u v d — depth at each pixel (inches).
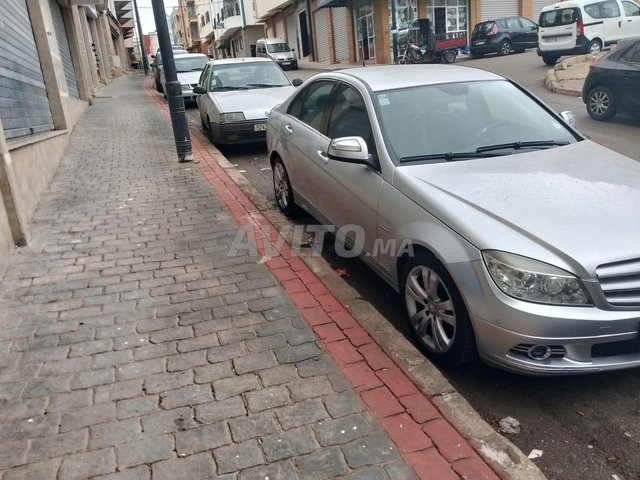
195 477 100.0
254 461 103.4
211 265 191.2
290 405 118.2
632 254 115.6
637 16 743.7
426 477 99.5
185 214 246.7
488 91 186.9
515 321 116.0
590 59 669.3
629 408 124.3
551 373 116.6
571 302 114.3
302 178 217.0
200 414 116.2
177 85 340.2
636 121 437.1
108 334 148.4
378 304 175.0
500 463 102.7
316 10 1471.5
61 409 119.0
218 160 355.6
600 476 105.9
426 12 1178.6
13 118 276.2
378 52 1182.9
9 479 100.7
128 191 287.6
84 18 925.2
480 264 121.6
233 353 137.8
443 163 156.0
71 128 482.3
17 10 333.4
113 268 190.7
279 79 450.3
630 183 142.4
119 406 119.5
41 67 393.7
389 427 111.4
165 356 137.5
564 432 118.0
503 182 142.6
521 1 1243.2
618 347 118.3
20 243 211.6
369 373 128.4
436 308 136.1
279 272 183.9
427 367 130.2
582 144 173.2
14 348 143.0
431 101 177.3
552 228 122.0
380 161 159.9
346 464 102.4
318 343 141.1
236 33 2301.9
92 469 102.6
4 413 118.2
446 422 112.8
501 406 127.2
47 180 302.7
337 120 194.1
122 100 779.4
